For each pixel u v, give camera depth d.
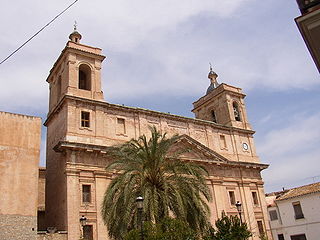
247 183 40.69
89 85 34.69
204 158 37.81
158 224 18.75
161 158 22.38
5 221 24.17
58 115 33.50
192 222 21.61
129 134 34.16
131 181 21.00
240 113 45.94
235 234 22.36
